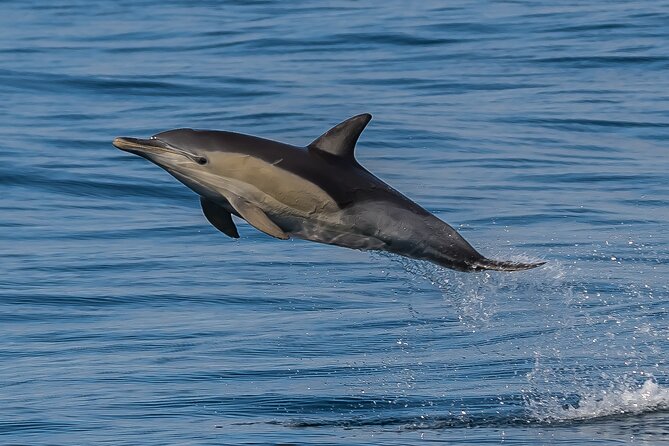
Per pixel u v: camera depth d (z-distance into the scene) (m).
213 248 44.16
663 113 67.44
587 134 63.09
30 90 76.19
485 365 31.28
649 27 92.50
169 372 30.64
